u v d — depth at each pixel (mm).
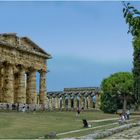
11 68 111562
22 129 53500
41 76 131375
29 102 124875
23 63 118000
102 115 117250
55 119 80250
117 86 164750
